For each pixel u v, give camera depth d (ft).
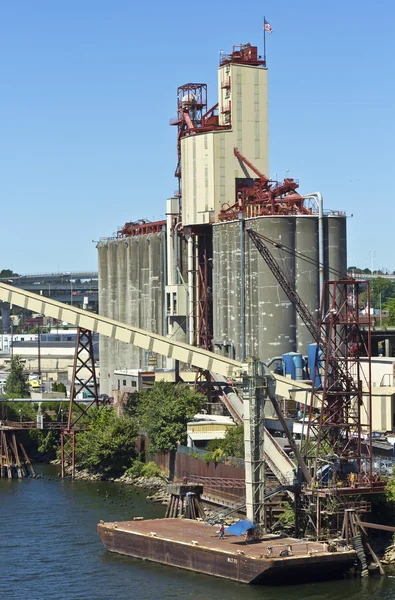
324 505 578.25
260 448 574.97
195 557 555.28
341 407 609.01
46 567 569.64
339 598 507.30
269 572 520.83
